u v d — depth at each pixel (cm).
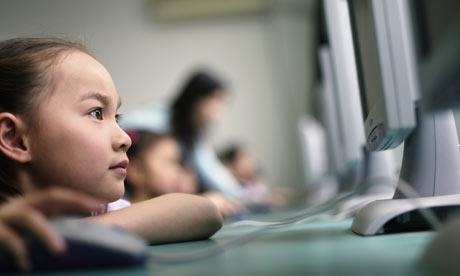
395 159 99
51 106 57
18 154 56
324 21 118
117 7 418
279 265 32
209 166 234
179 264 35
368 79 56
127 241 34
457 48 28
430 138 52
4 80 57
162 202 55
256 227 79
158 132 179
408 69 47
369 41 52
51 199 35
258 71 429
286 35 408
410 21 39
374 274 26
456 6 28
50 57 59
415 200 48
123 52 420
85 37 90
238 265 33
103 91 59
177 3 416
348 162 107
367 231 47
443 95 32
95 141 58
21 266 32
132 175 159
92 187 58
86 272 33
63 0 408
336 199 62
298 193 308
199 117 232
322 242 45
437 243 27
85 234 33
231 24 430
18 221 32
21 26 397
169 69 423
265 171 423
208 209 57
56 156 57
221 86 244
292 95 416
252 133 428
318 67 156
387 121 47
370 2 49
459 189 51
